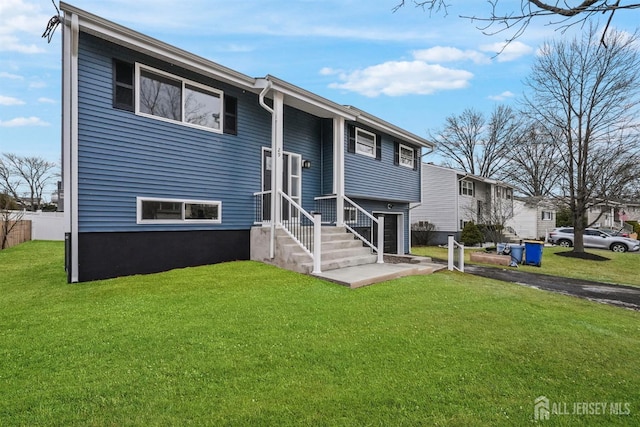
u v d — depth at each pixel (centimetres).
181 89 702
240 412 222
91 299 467
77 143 560
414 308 466
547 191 2277
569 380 280
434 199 2208
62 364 281
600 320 472
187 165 710
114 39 587
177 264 692
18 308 427
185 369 277
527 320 440
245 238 815
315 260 657
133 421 211
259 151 853
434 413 228
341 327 381
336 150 981
